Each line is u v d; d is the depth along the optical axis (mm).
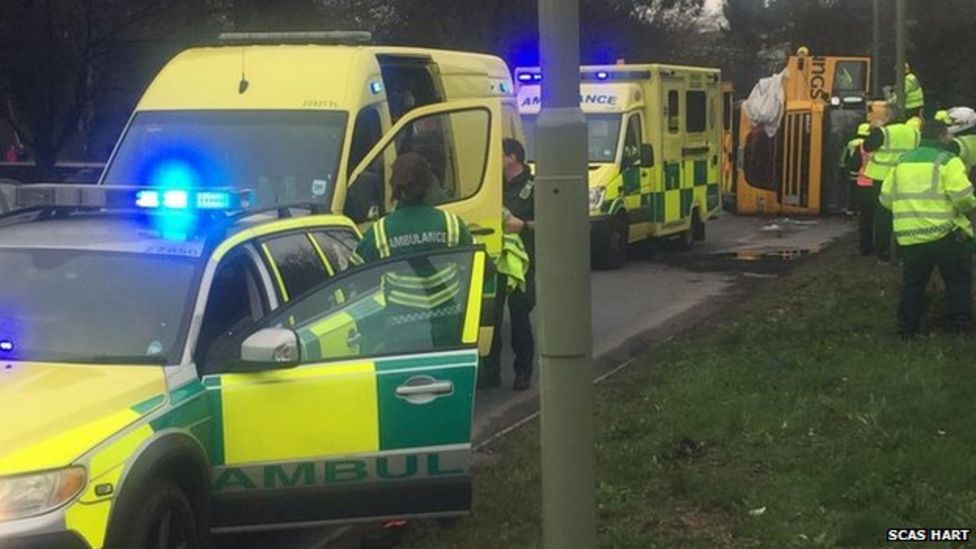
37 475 3664
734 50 54781
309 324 4680
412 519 4676
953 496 5242
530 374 8742
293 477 4500
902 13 13430
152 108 8953
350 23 25672
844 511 5176
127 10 17219
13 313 4719
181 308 4645
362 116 8695
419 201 6191
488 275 7883
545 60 3977
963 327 8977
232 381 4457
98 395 4086
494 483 5941
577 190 4008
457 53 10188
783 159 23109
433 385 4629
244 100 8805
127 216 5480
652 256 17547
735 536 5004
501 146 9203
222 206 5098
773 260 16766
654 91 16703
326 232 6000
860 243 15125
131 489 3830
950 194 8656
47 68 16750
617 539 4957
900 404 6758
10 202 10031
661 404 7281
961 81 45625
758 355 8562
